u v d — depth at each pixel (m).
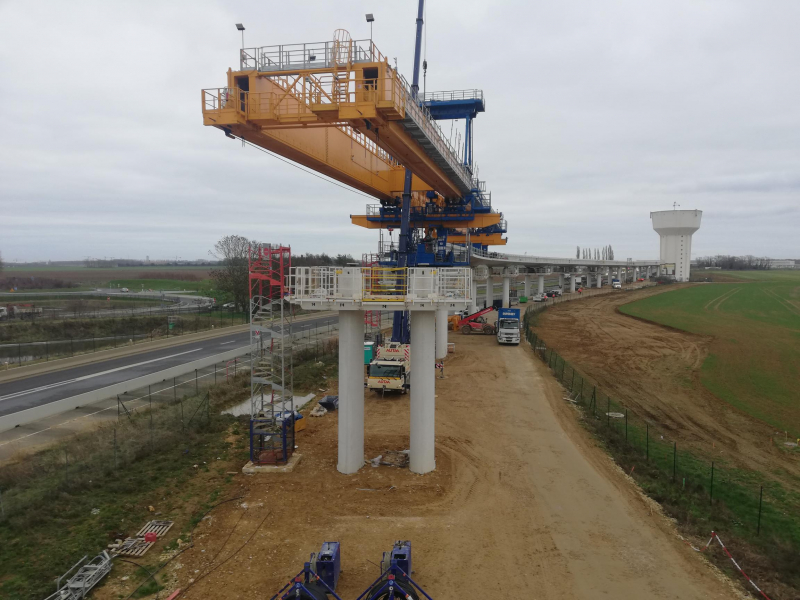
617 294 122.38
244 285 75.50
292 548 14.02
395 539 14.59
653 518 16.14
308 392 31.12
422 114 24.75
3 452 20.44
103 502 16.11
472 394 31.31
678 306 91.75
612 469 20.05
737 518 16.44
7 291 116.31
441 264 42.66
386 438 23.06
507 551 14.08
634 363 43.56
